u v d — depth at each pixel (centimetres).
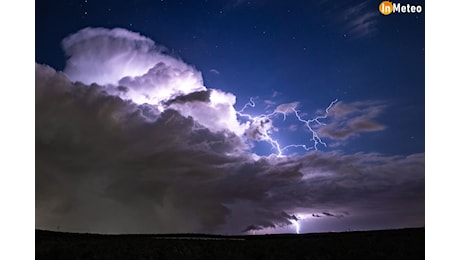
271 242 2580
